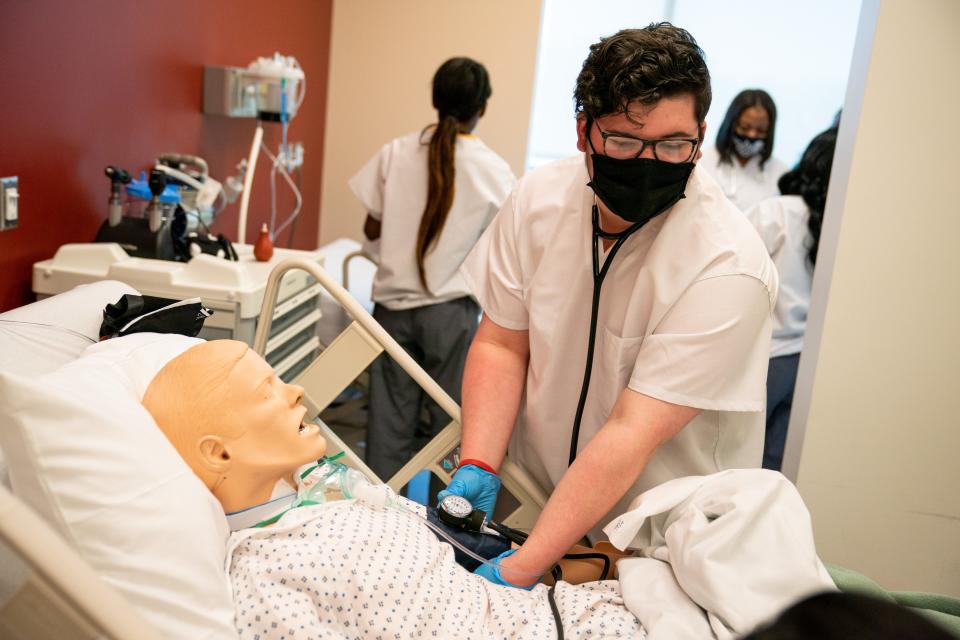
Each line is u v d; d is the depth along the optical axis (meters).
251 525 1.20
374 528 1.19
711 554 1.18
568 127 5.66
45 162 1.96
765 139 3.67
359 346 1.69
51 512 0.96
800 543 1.20
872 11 1.75
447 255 2.79
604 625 1.18
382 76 4.50
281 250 2.46
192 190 2.40
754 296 1.32
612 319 1.45
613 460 1.30
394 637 1.11
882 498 1.98
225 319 1.96
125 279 1.94
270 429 1.16
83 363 1.19
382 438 2.91
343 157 4.59
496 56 4.45
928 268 1.84
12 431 0.96
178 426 1.14
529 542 1.32
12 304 1.92
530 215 1.54
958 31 1.72
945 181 1.79
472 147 2.77
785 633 0.52
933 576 2.02
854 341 1.90
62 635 0.82
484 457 1.53
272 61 2.93
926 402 1.91
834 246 1.87
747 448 1.53
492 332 1.63
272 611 1.05
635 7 5.49
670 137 1.23
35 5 1.85
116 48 2.21
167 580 1.00
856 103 1.80
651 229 1.40
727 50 5.26
